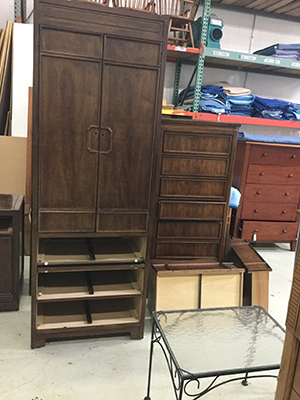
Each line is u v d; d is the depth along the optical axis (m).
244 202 3.60
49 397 1.65
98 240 2.36
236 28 3.90
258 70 4.10
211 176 2.40
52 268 1.93
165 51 1.79
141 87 1.81
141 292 2.10
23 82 3.22
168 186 2.36
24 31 3.18
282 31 4.05
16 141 3.14
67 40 1.67
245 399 1.74
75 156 1.82
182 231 2.46
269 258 3.65
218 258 2.54
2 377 1.75
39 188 1.82
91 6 1.65
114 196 1.92
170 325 1.66
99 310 2.22
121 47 1.73
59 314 2.14
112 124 1.82
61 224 1.89
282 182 3.63
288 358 1.00
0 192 3.16
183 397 1.72
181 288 2.30
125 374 1.84
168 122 2.25
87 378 1.79
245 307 1.87
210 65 3.93
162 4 3.18
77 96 1.75
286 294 2.85
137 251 2.20
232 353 1.47
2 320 2.23
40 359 1.91
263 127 4.31
